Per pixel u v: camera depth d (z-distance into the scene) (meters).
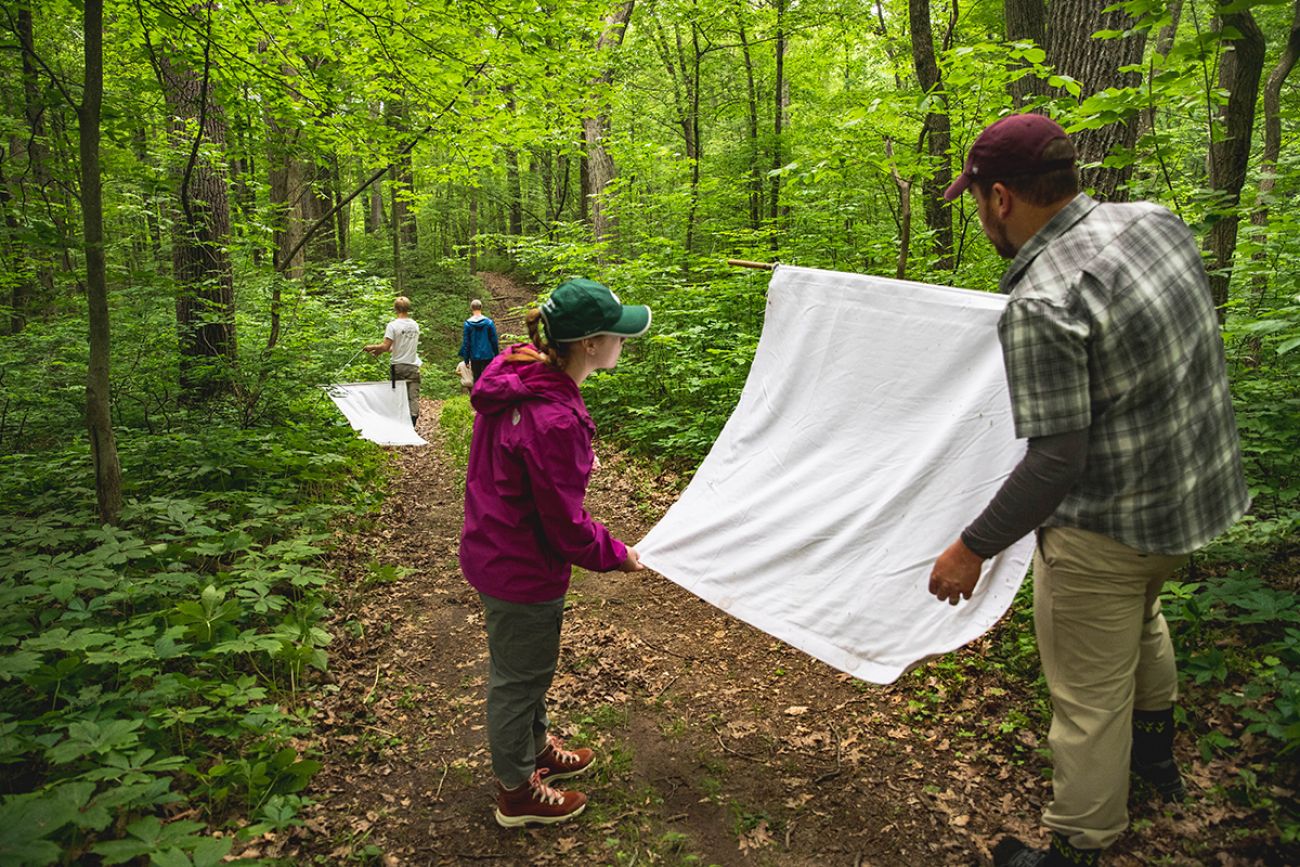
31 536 3.56
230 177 7.61
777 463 2.59
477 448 2.25
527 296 25.41
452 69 6.28
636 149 9.97
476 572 2.21
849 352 2.46
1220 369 1.76
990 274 5.87
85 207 3.96
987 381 2.18
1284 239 4.09
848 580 2.33
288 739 2.72
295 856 2.21
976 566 1.79
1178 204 3.57
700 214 10.43
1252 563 3.04
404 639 3.76
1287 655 2.51
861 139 5.69
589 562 2.20
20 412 6.51
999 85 4.66
